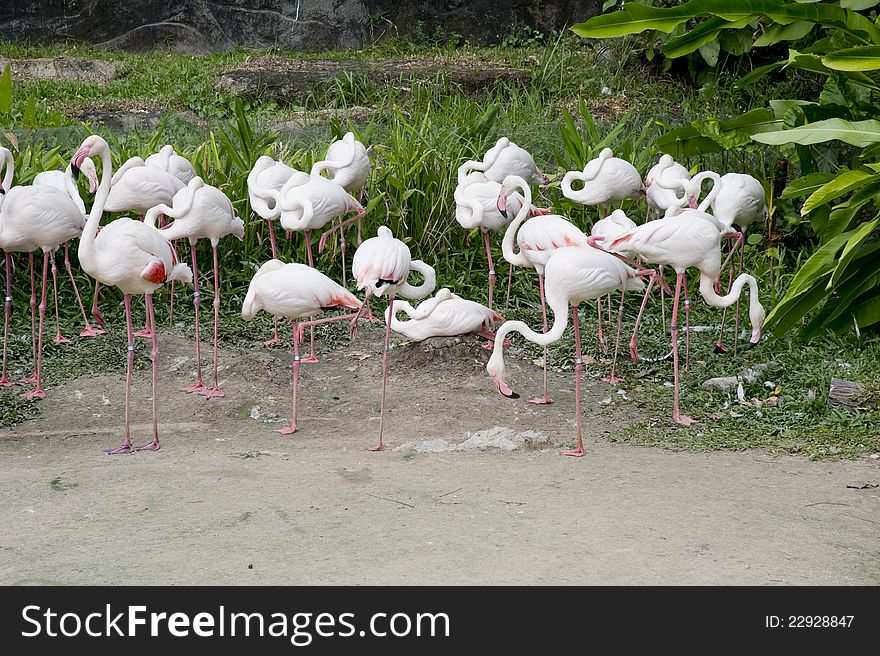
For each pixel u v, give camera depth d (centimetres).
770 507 498
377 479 538
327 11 1681
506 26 1655
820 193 652
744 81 801
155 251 596
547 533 455
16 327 807
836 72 754
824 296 722
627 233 648
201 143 1119
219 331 819
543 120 1166
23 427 639
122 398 694
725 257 950
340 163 848
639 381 737
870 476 550
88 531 459
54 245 689
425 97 1288
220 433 634
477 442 610
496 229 827
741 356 771
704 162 1038
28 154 922
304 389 718
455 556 426
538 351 798
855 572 418
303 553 430
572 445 609
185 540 447
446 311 742
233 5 1688
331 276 913
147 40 1688
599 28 691
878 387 663
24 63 1499
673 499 507
